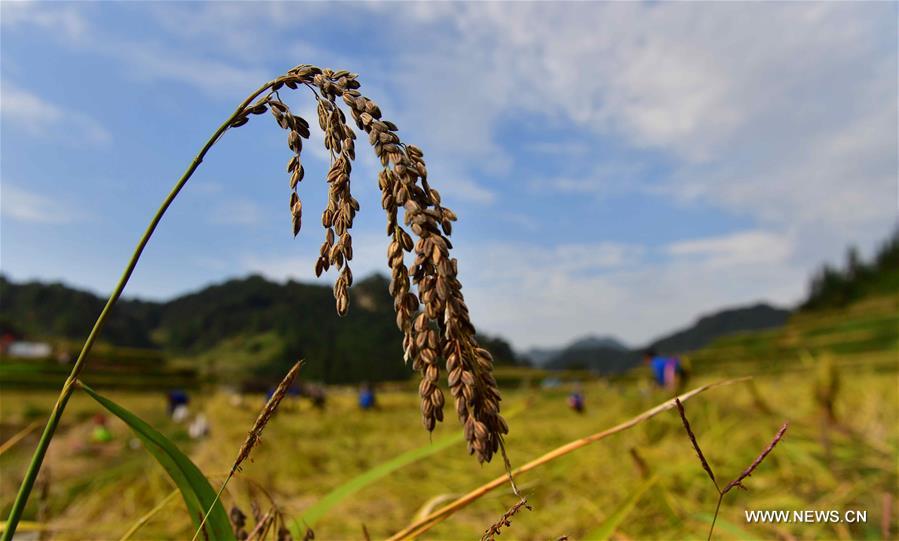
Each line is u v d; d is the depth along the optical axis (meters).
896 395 7.44
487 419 0.72
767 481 4.28
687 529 3.18
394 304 0.77
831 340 58.09
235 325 157.75
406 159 0.80
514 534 3.54
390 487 5.26
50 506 4.54
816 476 4.33
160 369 76.94
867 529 3.23
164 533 3.58
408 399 25.44
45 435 0.93
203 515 1.19
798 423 5.93
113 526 3.73
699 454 1.11
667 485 4.19
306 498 5.21
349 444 9.02
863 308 90.81
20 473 6.27
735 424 6.07
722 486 4.23
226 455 6.16
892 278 103.94
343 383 100.19
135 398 45.12
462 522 3.84
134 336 176.62
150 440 1.14
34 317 161.62
